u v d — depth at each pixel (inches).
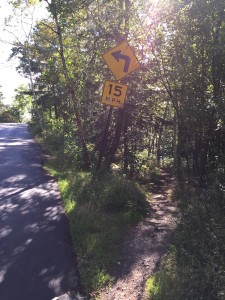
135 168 611.5
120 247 257.8
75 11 444.1
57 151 760.3
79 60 548.7
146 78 484.4
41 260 232.5
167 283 192.2
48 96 1280.8
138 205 343.9
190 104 382.6
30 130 1552.7
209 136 383.6
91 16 477.4
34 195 402.6
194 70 379.2
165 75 430.3
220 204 280.7
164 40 421.7
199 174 420.5
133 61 360.2
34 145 934.4
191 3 364.5
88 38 498.0
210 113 368.2
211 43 351.9
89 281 207.2
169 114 630.5
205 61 372.2
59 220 313.0
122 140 602.2
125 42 359.3
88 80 548.7
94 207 331.3
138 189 384.8
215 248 204.7
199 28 361.4
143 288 202.1
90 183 390.9
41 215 326.3
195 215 263.7
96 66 530.6
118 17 461.4
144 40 443.2
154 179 570.6
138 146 706.2
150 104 532.7
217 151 400.8
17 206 355.3
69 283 205.6
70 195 380.8
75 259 235.3
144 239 273.0
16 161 653.3
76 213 315.3
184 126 423.5
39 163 644.1
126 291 199.6
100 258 236.1
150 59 454.3
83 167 534.9
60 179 485.7
